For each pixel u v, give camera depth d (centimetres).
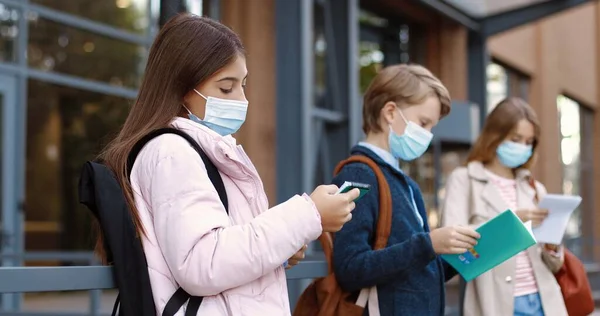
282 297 180
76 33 923
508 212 263
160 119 182
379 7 1163
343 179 271
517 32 1612
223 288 167
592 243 1862
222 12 891
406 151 285
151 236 173
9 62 849
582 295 360
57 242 1297
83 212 1307
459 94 1220
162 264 171
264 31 895
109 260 181
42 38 902
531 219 341
